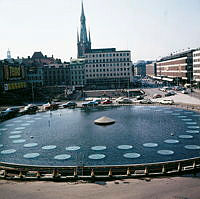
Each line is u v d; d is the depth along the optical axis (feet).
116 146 145.48
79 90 618.44
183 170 98.27
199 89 526.98
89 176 95.40
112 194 81.76
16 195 83.51
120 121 216.95
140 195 80.28
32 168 104.53
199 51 556.51
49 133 183.32
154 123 203.41
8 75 461.78
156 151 134.10
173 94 442.50
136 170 100.01
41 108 326.44
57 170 100.99
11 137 174.70
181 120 211.82
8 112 261.44
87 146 147.74
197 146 140.77
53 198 80.43
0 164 110.93
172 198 77.51
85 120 228.63
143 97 423.64
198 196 78.38
